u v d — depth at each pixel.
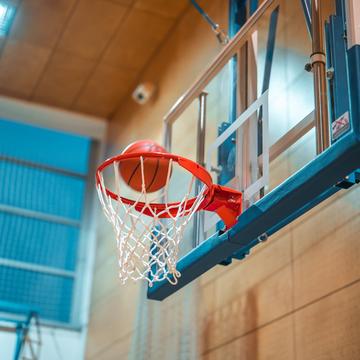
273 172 4.61
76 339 7.52
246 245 4.00
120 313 6.77
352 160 3.10
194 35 6.76
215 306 5.11
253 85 4.48
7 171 8.16
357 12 3.32
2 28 7.28
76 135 8.64
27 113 8.43
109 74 7.97
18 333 7.22
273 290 4.46
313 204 3.64
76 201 8.38
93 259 7.98
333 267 3.98
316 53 3.72
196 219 4.44
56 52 7.64
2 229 7.82
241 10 5.24
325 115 3.56
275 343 4.27
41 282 7.76
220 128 4.67
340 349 3.72
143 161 3.98
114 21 7.22
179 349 5.41
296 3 4.76
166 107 7.01
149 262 3.96
